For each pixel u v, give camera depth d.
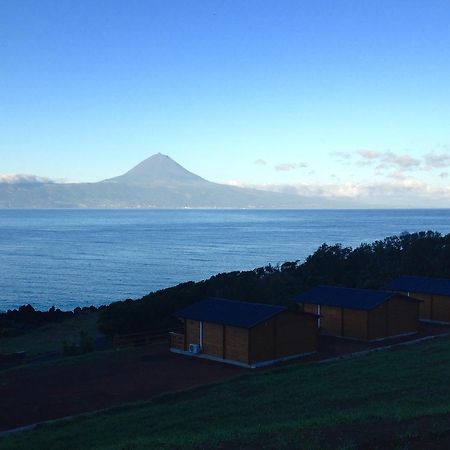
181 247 137.50
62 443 17.36
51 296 72.69
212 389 24.31
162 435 16.75
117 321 39.09
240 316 31.48
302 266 57.25
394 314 37.31
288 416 17.81
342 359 30.34
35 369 29.45
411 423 14.17
